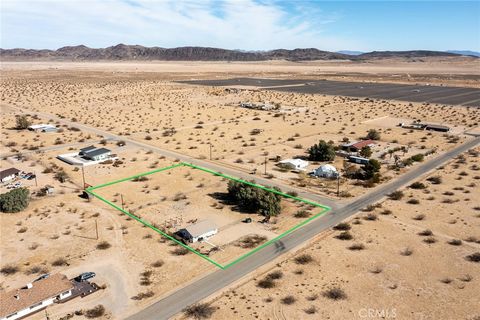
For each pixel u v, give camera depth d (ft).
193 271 151.33
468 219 191.21
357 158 290.97
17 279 148.77
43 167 281.13
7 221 195.93
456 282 140.97
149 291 139.03
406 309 126.72
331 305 129.39
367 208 205.16
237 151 323.16
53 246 172.35
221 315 125.59
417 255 159.53
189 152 320.50
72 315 127.13
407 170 268.62
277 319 122.93
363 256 159.43
